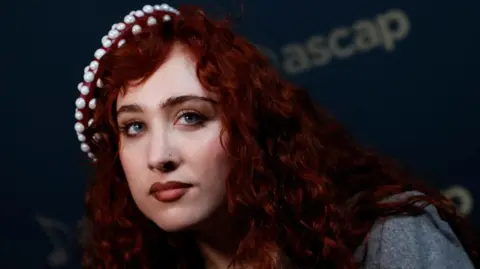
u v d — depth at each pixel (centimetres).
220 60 86
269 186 88
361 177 98
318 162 93
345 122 167
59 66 177
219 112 85
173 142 83
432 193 98
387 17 166
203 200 84
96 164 98
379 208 89
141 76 84
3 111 178
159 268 102
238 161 85
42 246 177
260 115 90
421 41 165
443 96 165
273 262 88
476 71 163
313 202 91
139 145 86
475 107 164
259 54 93
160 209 85
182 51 86
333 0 168
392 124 166
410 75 166
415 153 166
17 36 177
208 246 94
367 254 87
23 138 178
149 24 89
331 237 89
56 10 176
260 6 168
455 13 163
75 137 177
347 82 167
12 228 177
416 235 85
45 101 177
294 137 92
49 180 177
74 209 176
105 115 91
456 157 164
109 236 100
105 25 175
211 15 94
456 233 97
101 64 90
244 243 88
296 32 168
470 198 163
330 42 168
